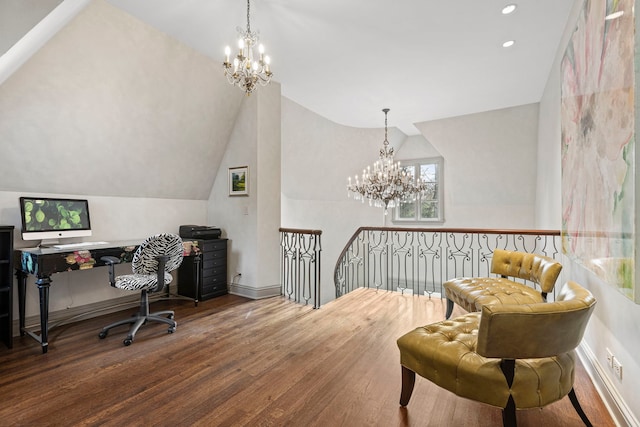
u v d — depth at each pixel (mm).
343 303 3775
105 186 3449
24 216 2738
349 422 1654
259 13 2576
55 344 2621
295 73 3643
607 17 1590
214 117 3904
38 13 1884
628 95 1350
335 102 4543
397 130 6410
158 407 1770
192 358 2361
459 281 2924
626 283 1378
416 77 3721
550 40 2934
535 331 1334
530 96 4285
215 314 3387
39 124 2693
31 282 2961
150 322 3137
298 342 2650
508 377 1404
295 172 6004
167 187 4000
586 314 1401
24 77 2445
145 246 2748
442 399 1868
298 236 4129
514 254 2926
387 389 1958
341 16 2582
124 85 2988
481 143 5270
